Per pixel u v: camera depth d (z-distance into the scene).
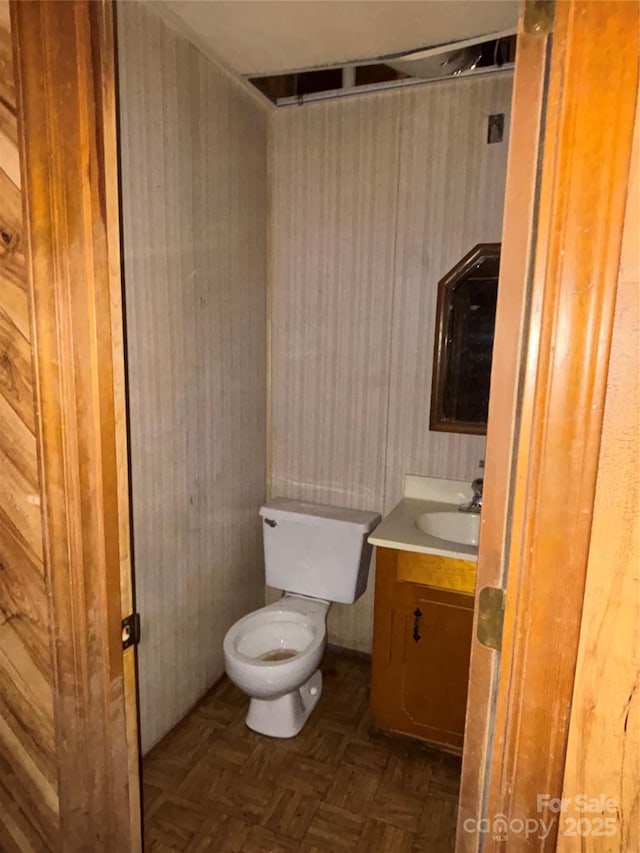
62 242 0.97
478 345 2.20
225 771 1.97
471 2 1.57
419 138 2.16
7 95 0.96
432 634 1.99
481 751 0.87
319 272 2.40
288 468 2.61
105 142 0.98
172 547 2.02
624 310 0.65
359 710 2.30
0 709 1.27
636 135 0.62
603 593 0.72
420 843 1.71
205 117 1.96
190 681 2.23
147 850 1.66
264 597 2.75
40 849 1.31
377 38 1.80
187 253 1.93
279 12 1.66
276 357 2.54
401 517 2.17
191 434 2.05
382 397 2.38
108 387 1.05
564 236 0.67
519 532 0.76
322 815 1.80
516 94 0.69
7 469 1.12
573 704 0.76
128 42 1.58
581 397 0.69
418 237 2.22
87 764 1.17
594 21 0.62
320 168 2.33
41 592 1.13
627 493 0.69
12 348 1.05
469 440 2.27
